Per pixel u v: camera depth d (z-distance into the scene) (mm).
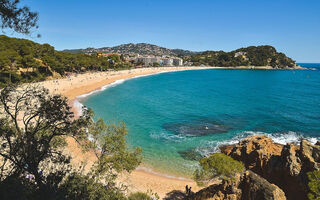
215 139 30250
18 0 6840
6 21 6809
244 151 19453
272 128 35469
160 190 18234
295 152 16219
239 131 33844
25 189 7398
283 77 144750
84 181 10305
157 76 139375
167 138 30703
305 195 14133
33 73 69312
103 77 103750
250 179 12664
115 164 12570
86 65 107875
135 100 59125
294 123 38406
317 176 11055
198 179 14664
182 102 58469
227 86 97125
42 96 9062
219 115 44156
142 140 29859
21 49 69188
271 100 62562
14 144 8609
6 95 8008
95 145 13656
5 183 7121
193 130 34281
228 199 12719
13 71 54656
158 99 62000
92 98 58594
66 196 8664
